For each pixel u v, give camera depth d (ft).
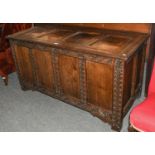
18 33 9.89
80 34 9.09
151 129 5.53
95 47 7.34
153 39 8.45
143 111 5.77
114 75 6.89
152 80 6.46
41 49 8.64
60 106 9.80
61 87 9.01
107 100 7.66
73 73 8.13
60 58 8.20
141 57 8.45
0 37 11.36
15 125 8.78
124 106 7.90
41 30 10.18
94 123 8.59
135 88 8.81
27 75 10.31
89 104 8.36
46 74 9.28
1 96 10.87
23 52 9.60
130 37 8.23
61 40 8.37
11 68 12.05
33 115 9.32
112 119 7.84
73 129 8.33
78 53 7.47
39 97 10.59
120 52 6.72
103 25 9.39
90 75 7.62
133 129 6.29
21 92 11.12
